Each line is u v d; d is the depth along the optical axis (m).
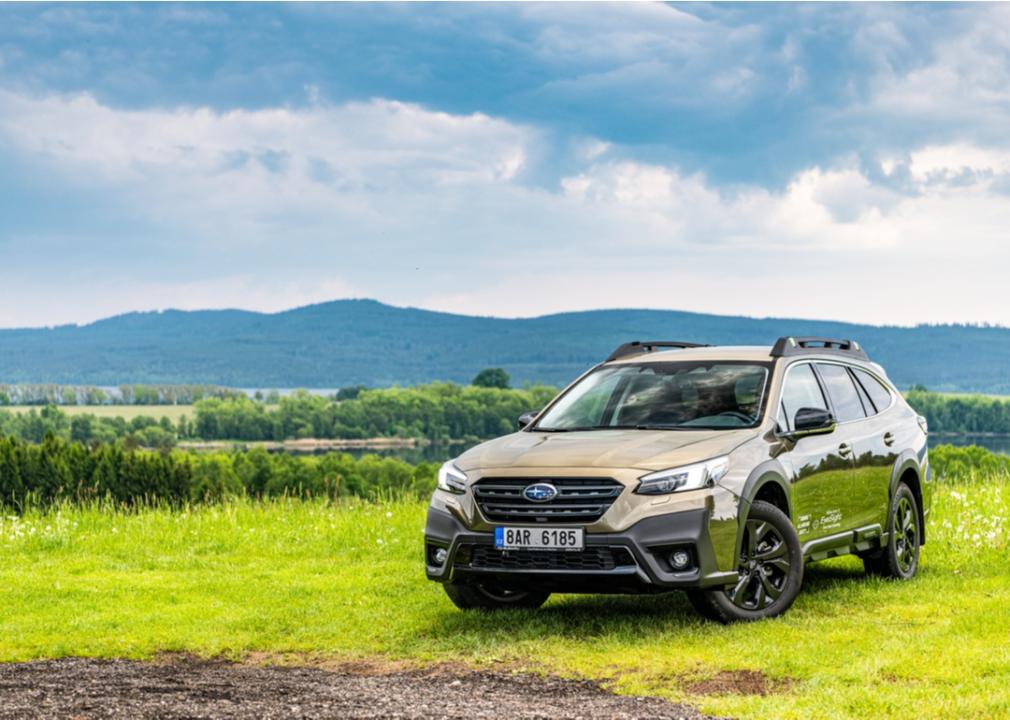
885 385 10.20
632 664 6.93
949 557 10.70
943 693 5.98
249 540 13.43
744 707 5.83
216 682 6.81
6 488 38.06
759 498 8.27
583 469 7.56
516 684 6.60
